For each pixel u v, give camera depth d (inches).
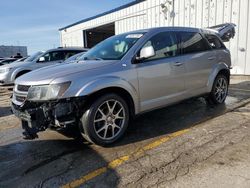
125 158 137.0
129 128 182.7
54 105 136.8
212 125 181.5
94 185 113.8
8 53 1710.1
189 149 143.8
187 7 489.7
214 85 224.4
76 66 157.3
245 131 166.9
